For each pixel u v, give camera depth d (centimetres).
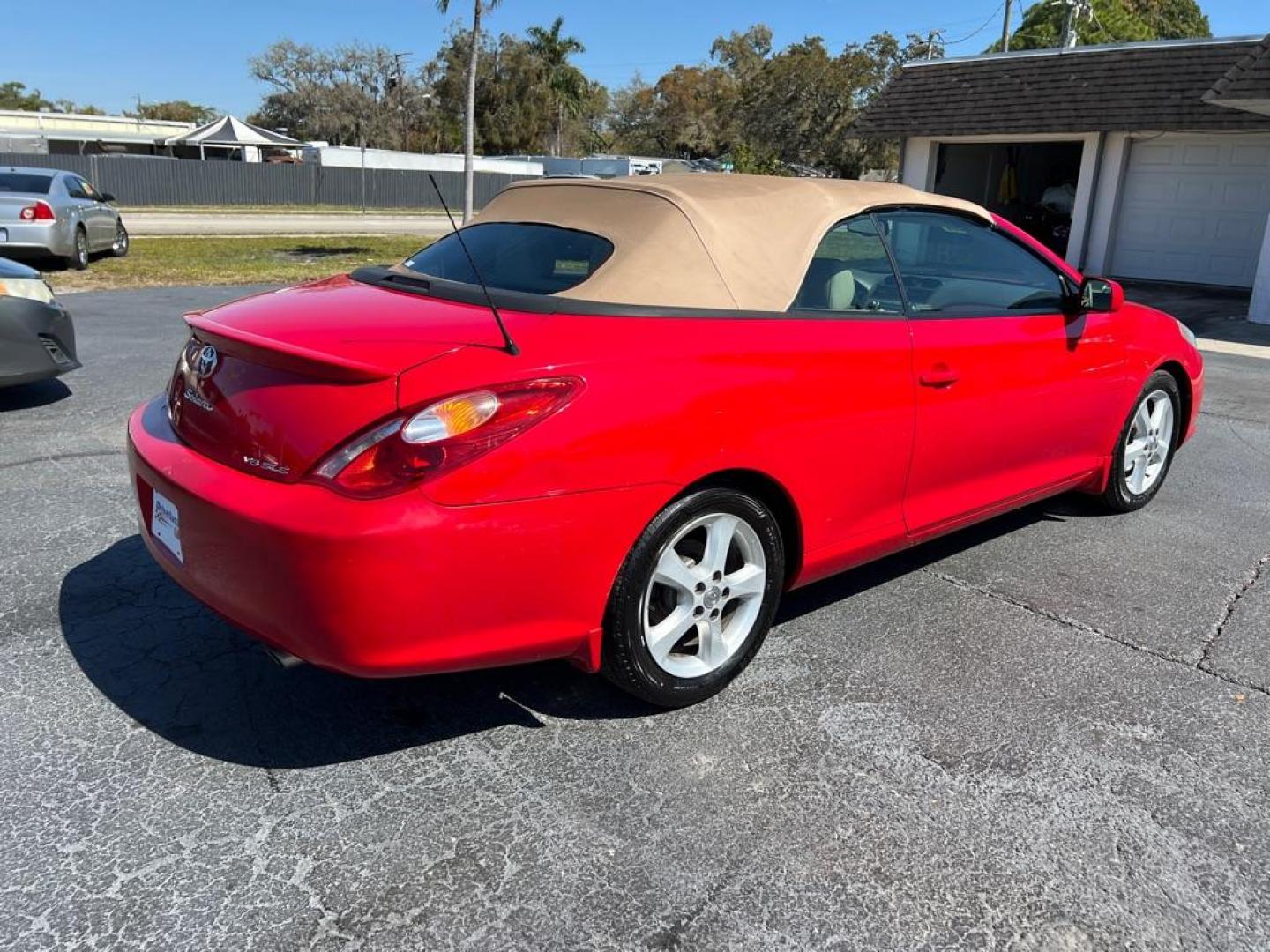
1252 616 372
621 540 256
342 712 290
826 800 255
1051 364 390
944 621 361
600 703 299
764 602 304
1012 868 232
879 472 328
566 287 287
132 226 2509
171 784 254
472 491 229
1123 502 475
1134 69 1603
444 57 6325
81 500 452
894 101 1873
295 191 4041
